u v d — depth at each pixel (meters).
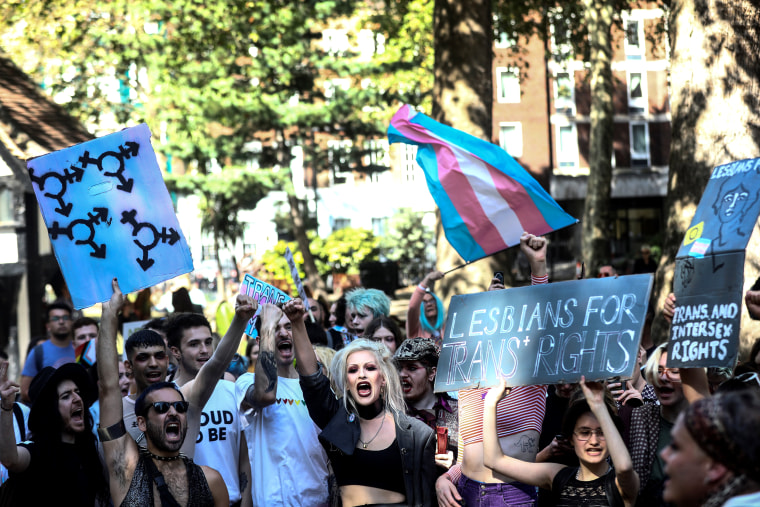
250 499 5.93
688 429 2.45
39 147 20.02
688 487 2.46
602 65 25.30
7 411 4.99
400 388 5.27
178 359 6.11
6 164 19.23
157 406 4.65
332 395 5.40
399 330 7.16
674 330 4.21
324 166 34.78
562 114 44.09
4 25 25.33
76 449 5.21
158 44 27.70
